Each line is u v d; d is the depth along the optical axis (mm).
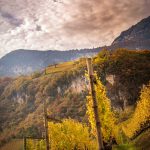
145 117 53906
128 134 66000
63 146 63906
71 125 68062
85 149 69938
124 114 147375
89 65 9820
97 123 9406
